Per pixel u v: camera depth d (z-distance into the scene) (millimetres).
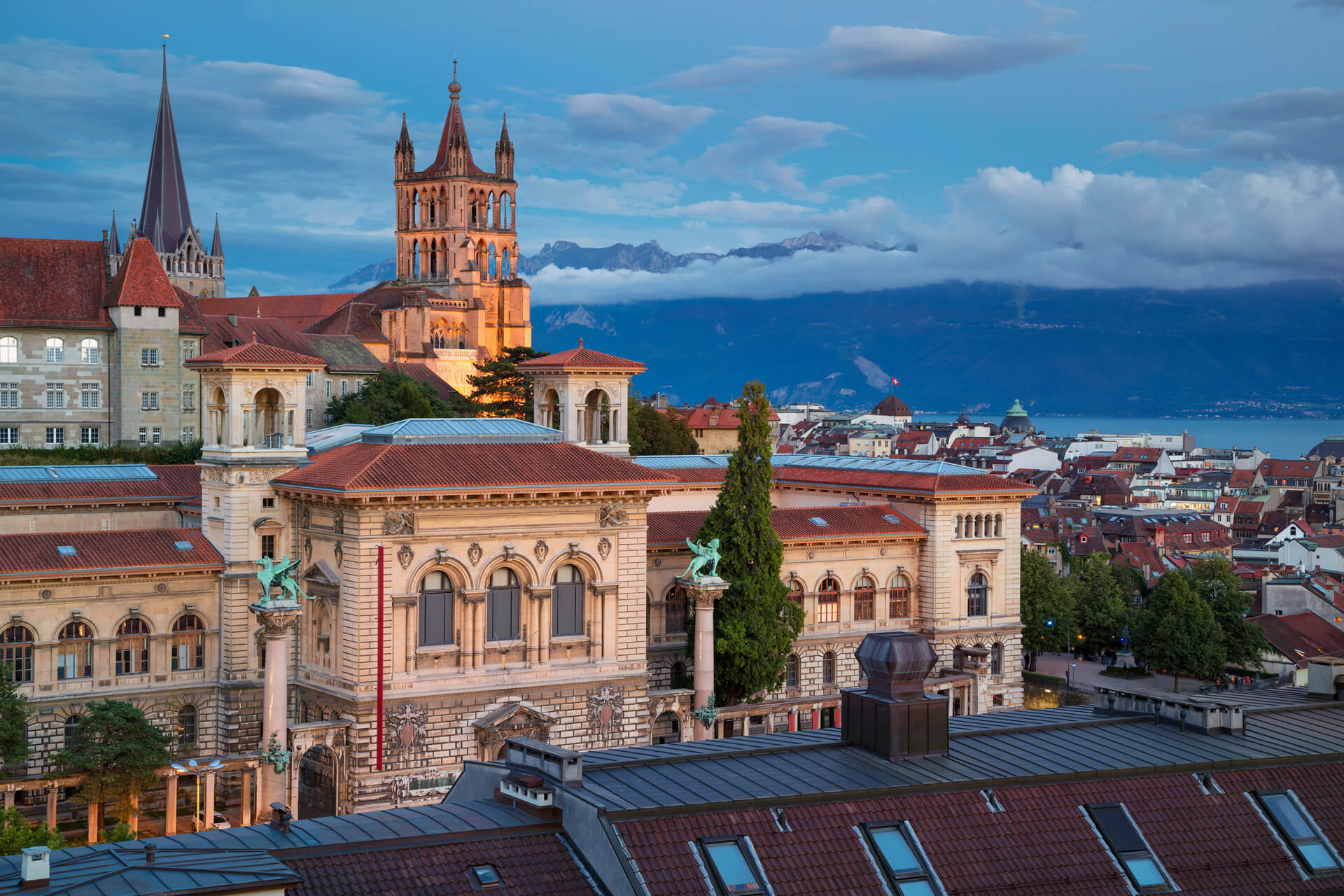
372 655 105688
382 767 105625
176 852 45750
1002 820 52531
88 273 197125
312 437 131250
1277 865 53156
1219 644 172875
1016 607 152250
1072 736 61625
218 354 116812
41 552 107688
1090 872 51031
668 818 49125
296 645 113812
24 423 188250
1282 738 62188
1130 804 54594
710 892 46781
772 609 126125
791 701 127438
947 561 147375
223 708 113625
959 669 143500
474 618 109938
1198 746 60531
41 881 41969
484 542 109938
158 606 111688
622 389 146625
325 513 109938
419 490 105062
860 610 145375
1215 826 54281
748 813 50219
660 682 134750
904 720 57406
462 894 45844
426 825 49812
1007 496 150000
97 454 183250
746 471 127000
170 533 115250
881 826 51125
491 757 109125
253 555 114188
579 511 114188
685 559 136500
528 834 49531
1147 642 176625
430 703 107688
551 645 113750
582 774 53781
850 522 144875
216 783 112875
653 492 116875
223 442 116438
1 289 189000
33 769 105688
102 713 97812
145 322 194375
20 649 105750
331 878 45312
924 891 48969
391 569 106125
